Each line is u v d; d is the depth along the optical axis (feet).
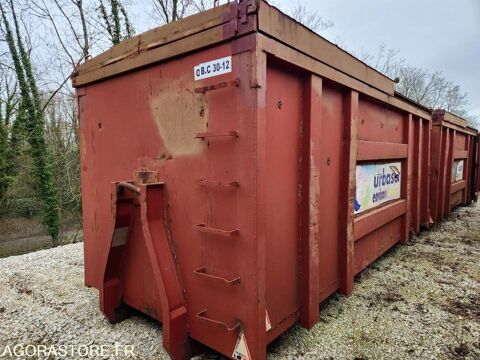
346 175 8.63
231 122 5.48
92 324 7.95
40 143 33.04
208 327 6.16
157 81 6.66
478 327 7.61
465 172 26.32
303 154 6.91
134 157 7.36
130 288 7.88
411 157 14.23
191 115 6.10
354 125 8.75
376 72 9.92
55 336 7.42
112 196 7.30
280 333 6.57
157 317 7.22
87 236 8.95
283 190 6.48
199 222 6.15
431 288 9.81
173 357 6.28
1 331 7.68
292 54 5.98
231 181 5.57
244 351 5.62
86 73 8.34
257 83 5.09
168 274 6.46
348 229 8.76
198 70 5.86
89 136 8.59
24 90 32.14
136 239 7.60
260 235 5.41
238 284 5.65
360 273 10.85
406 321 7.84
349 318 7.95
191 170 6.21
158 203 6.66
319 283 7.98
